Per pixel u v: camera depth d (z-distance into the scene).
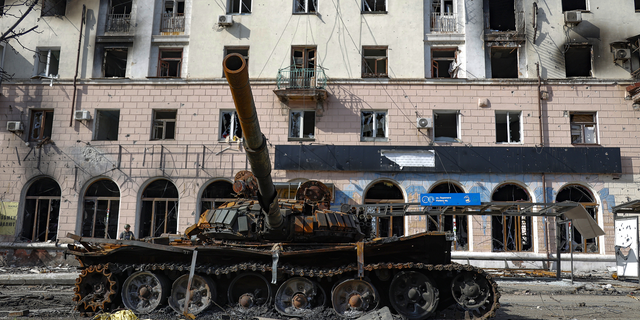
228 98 21.59
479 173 20.31
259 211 10.17
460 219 20.59
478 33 21.42
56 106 21.89
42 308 10.42
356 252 9.30
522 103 20.86
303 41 21.78
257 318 9.03
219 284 9.80
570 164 20.00
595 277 18.39
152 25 22.44
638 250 16.47
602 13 21.33
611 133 20.56
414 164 20.27
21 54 22.45
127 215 20.75
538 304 11.74
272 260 9.34
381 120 21.41
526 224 20.41
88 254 9.91
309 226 10.09
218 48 21.97
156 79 21.83
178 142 21.27
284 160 20.50
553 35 21.28
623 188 20.11
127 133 21.45
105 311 9.72
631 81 20.73
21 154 21.56
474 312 8.88
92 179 21.27
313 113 21.72
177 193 21.23
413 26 21.64
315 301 9.40
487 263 19.81
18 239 21.00
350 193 20.44
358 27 21.73
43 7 22.78
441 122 21.72
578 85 20.89
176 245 10.19
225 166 20.97
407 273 9.00
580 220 15.11
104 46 22.33
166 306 9.73
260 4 22.16
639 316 10.16
